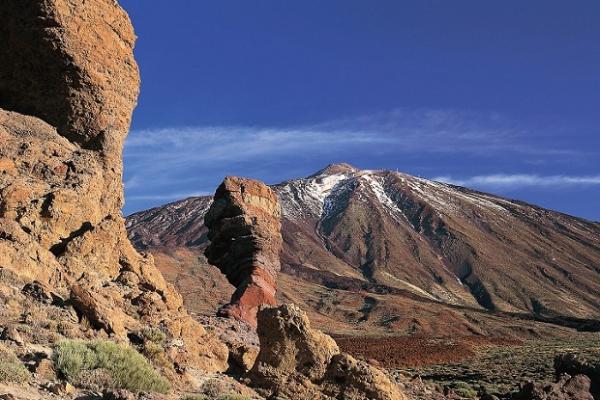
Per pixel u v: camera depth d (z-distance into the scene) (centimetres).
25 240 2191
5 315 1872
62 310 1986
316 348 2256
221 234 3494
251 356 2434
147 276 2464
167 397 1703
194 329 2358
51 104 2703
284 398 2117
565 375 4019
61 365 1612
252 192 3562
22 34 2673
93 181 2514
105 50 2775
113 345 1759
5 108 2722
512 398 3841
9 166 2419
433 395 3198
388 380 2272
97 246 2362
